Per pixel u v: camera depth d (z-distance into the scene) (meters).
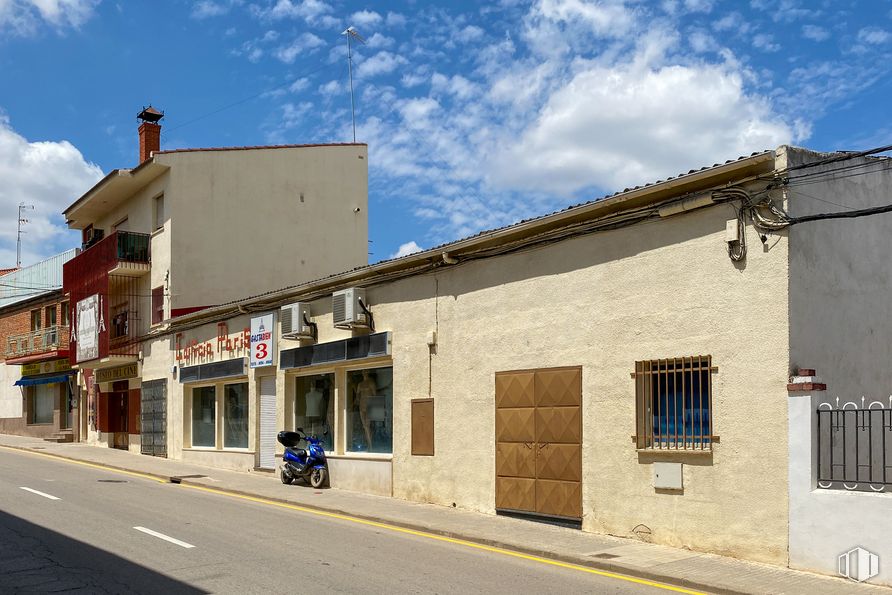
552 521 12.56
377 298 16.89
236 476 20.38
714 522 10.27
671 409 10.98
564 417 12.44
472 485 14.19
